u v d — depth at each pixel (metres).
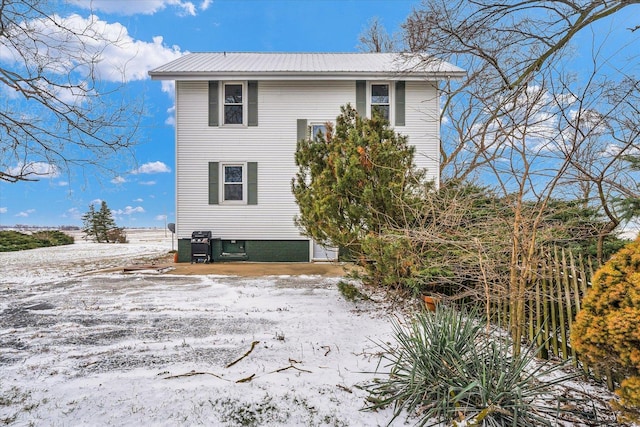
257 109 11.50
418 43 7.87
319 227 5.60
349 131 5.71
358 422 2.42
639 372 2.03
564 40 5.30
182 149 11.40
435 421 2.37
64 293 6.67
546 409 2.41
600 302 2.20
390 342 3.88
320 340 4.02
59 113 4.34
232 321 4.78
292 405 2.63
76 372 3.19
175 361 3.45
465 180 5.19
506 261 3.86
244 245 11.48
